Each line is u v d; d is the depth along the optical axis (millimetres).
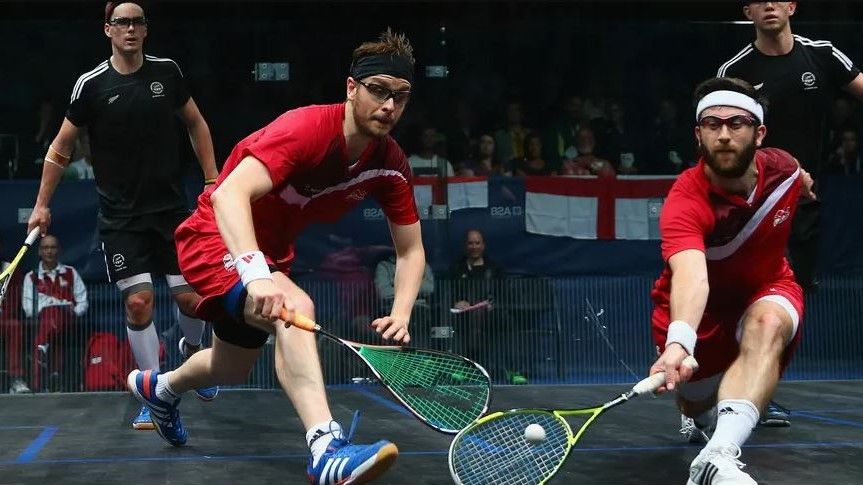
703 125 3412
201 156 5582
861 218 8344
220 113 8523
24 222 7629
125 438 4625
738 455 3170
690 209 3436
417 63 8617
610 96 8945
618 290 7969
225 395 6496
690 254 3320
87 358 7324
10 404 6160
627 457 4062
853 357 8062
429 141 8227
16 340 7273
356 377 7438
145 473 3729
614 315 7945
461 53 8680
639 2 9023
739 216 3492
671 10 9148
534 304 7871
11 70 8516
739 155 3367
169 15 8445
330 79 8656
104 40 8656
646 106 8969
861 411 5586
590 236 8281
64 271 7422
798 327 3594
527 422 3264
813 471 3730
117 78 5258
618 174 8758
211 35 8508
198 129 5516
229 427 4945
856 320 8078
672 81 9031
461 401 3508
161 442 4492
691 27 9094
